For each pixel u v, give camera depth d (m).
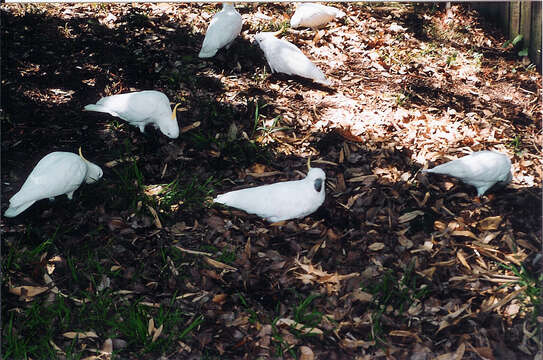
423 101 5.20
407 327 3.92
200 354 3.79
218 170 4.59
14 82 5.02
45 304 3.91
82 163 4.24
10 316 3.85
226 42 5.26
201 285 4.04
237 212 4.32
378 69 5.49
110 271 4.05
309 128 4.89
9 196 4.34
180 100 5.01
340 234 4.27
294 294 4.02
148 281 4.04
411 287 4.07
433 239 4.28
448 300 4.02
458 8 6.44
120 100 4.62
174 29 5.66
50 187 4.14
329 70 5.43
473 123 5.02
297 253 4.18
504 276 4.12
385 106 5.10
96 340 3.82
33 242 4.14
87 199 4.35
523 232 4.33
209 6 6.02
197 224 4.28
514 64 5.75
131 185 4.38
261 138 4.76
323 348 3.84
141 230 4.24
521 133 5.00
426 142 4.82
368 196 4.47
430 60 5.66
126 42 5.46
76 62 5.25
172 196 4.36
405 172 4.62
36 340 3.79
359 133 4.86
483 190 4.47
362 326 3.91
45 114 4.84
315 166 4.63
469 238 4.30
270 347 3.83
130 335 3.81
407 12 6.29
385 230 4.32
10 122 4.75
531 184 4.61
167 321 3.87
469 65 5.66
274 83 5.24
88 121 4.83
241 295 3.98
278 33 5.69
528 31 5.80
